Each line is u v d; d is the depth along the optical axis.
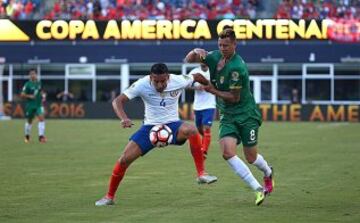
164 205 28.17
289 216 25.73
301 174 38.56
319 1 111.31
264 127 83.44
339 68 109.56
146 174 38.16
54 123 90.62
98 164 43.28
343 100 109.94
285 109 101.81
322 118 101.62
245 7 112.44
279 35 108.88
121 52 110.56
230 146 27.98
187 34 108.88
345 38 109.00
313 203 28.70
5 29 110.94
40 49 111.25
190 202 28.91
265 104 101.88
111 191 28.22
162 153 50.44
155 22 109.56
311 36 108.94
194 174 38.16
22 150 52.84
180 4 112.38
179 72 110.44
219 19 108.56
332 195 30.88
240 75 27.45
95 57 111.06
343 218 25.36
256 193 27.97
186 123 28.48
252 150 28.55
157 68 27.22
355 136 68.25
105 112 104.62
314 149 54.12
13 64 111.56
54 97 112.44
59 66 112.00
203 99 47.09
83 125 86.06
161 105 28.00
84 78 112.00
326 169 40.94
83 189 32.56
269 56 109.00
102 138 64.81
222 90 27.98
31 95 60.50
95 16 112.88
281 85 110.75
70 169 40.62
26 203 28.61
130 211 26.77
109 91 112.12
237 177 36.88
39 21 111.12
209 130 46.91
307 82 110.12
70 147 55.41
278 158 47.31
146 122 28.25
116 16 112.69
